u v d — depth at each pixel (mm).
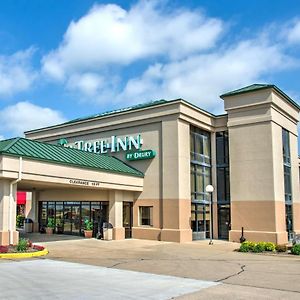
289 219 28141
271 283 11891
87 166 23250
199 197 28047
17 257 16750
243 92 27031
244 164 26781
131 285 11242
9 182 19359
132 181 26734
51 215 31156
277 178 26094
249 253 20047
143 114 27922
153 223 26719
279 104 27359
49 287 10742
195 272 13914
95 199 27562
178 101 26047
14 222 19422
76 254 18547
